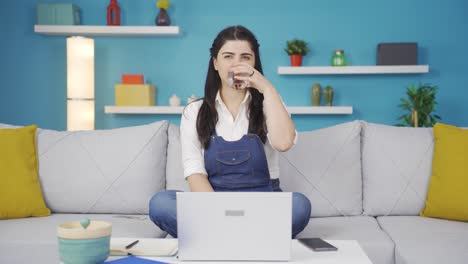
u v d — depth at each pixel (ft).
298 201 5.91
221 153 6.24
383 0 14.33
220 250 4.11
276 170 6.58
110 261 3.93
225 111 6.49
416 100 13.19
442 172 7.12
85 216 7.30
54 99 14.66
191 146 6.47
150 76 14.71
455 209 6.88
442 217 7.05
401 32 14.34
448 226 6.55
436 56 14.30
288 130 5.87
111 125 14.71
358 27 14.39
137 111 14.01
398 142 7.52
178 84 14.70
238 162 6.21
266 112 5.98
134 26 14.11
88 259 3.79
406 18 14.32
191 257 4.12
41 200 7.39
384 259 5.80
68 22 14.06
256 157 6.22
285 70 14.10
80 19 14.60
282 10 14.44
